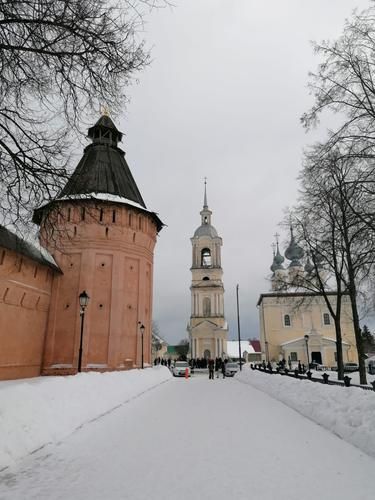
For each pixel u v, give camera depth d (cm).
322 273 2516
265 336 6391
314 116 1261
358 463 619
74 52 734
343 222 1433
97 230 2817
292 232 2373
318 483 527
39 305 2488
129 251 2948
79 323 2638
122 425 973
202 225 8288
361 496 479
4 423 679
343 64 1208
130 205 2966
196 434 855
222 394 1853
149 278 3197
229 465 614
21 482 540
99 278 2767
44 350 2562
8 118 761
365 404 830
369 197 1271
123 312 2798
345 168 1341
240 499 472
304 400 1228
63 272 2734
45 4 671
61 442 774
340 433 827
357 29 1194
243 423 997
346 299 4178
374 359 4481
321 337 5997
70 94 782
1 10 662
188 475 566
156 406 1365
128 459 654
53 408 880
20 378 2230
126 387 1605
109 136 3328
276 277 2891
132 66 773
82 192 890
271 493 491
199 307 7525
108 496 484
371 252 1350
